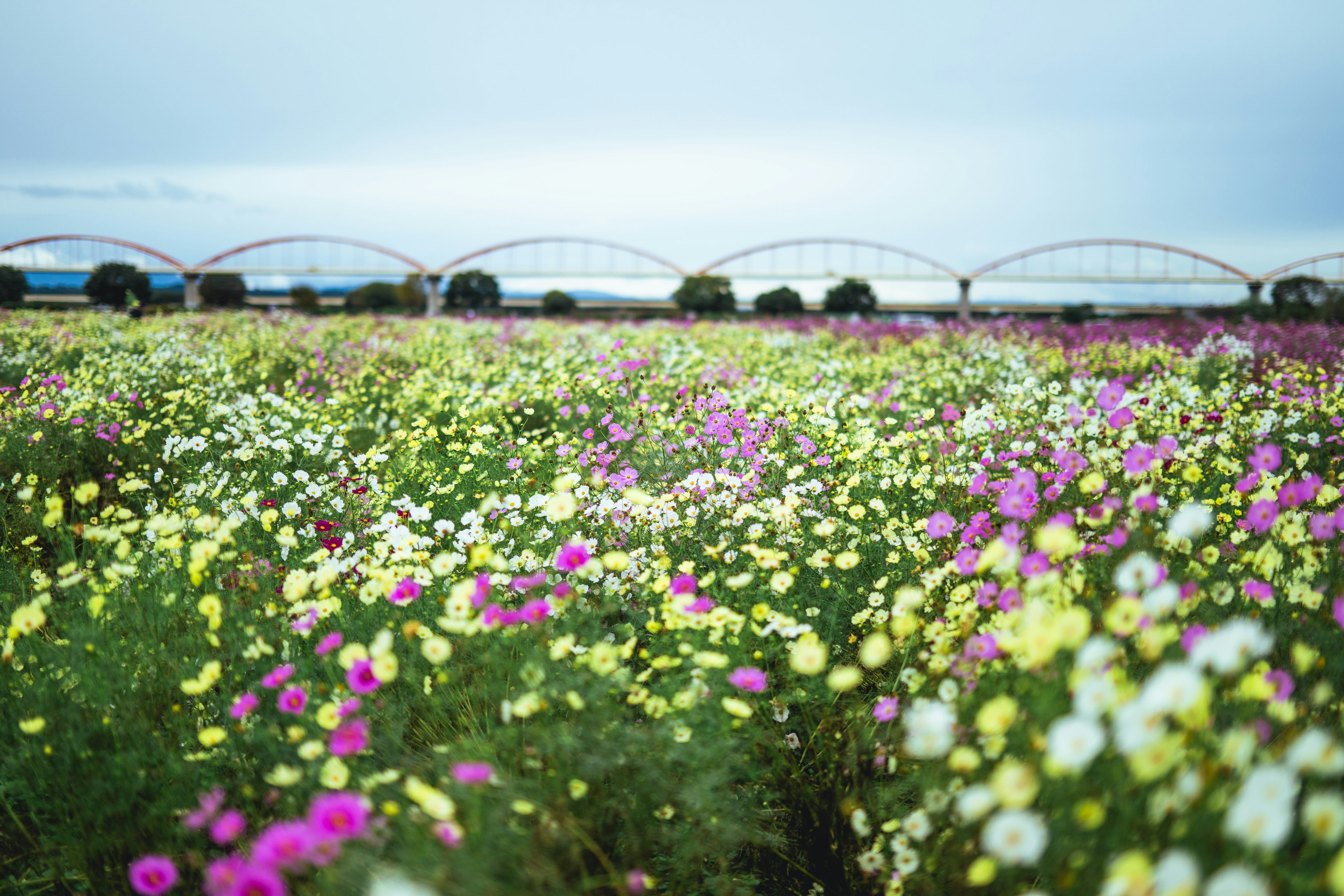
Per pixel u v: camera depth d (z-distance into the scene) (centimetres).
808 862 245
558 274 7194
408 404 786
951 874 183
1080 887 144
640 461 509
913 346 1393
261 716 252
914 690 234
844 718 261
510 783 205
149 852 225
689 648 238
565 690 238
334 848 160
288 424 578
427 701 269
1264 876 129
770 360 1169
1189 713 147
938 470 438
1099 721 162
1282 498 272
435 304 6225
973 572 262
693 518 373
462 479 490
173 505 438
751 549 295
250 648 259
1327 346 1289
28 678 267
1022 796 139
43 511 448
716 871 239
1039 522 338
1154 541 265
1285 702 177
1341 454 536
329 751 227
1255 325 1812
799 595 317
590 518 382
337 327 1719
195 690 236
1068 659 188
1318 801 130
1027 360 1099
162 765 239
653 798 216
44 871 231
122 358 992
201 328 1614
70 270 5875
